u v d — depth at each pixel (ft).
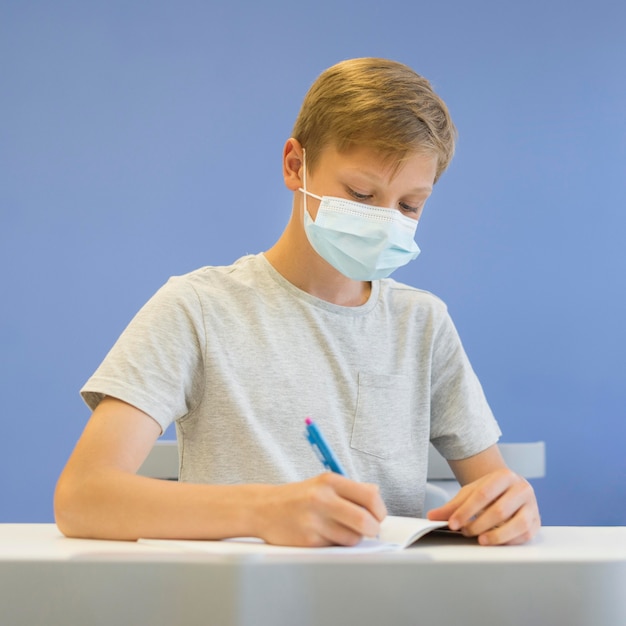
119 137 9.78
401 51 10.06
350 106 3.55
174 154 9.83
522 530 2.59
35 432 9.59
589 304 10.14
